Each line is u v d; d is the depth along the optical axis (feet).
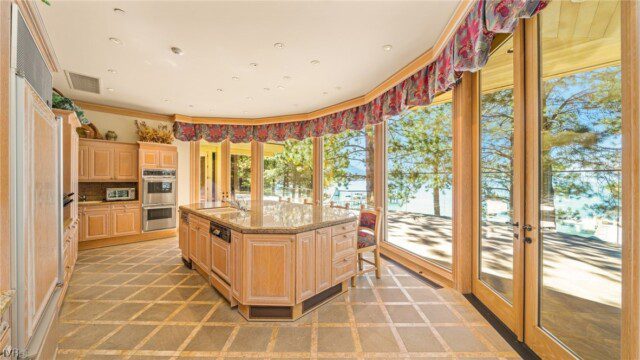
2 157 3.46
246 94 13.33
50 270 5.02
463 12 6.48
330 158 16.70
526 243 6.06
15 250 3.58
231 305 7.72
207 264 9.23
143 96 13.71
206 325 6.91
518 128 6.22
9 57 3.59
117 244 14.78
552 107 5.48
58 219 5.67
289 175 18.65
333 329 6.78
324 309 7.80
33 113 4.07
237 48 8.68
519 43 6.17
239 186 19.62
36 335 4.26
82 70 10.42
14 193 3.57
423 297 8.54
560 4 5.25
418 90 9.62
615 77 4.30
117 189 14.92
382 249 13.16
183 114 17.40
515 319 6.38
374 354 5.84
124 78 11.25
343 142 15.93
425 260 10.48
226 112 16.94
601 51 4.50
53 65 6.98
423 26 7.48
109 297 8.45
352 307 7.91
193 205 12.14
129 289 9.05
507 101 7.13
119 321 7.07
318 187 16.94
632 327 3.21
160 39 8.11
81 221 13.51
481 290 8.06
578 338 4.97
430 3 6.54
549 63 5.56
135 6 6.54
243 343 6.18
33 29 5.35
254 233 7.18
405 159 12.75
